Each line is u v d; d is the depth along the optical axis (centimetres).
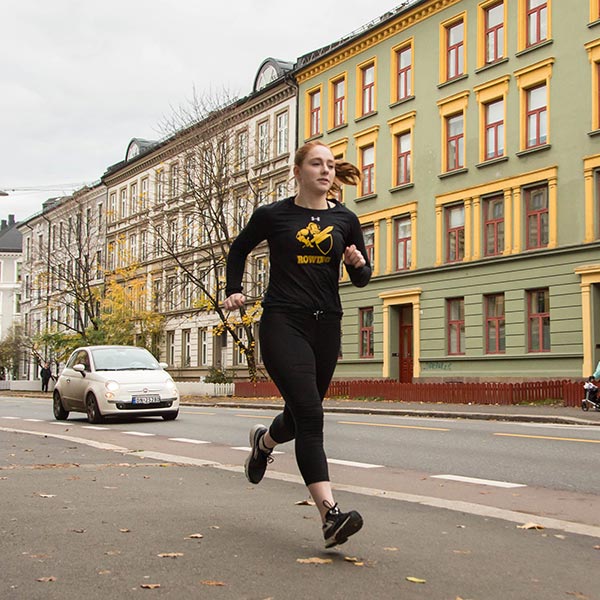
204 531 555
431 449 1183
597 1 2736
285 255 504
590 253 2683
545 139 2908
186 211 4112
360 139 3791
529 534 561
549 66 2869
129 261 5191
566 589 423
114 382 1781
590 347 2661
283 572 445
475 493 787
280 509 647
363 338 3744
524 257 2902
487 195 3092
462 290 3172
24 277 8181
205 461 997
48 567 457
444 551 505
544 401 2377
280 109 4369
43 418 2034
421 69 3444
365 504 682
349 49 3850
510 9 3039
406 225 3522
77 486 771
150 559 474
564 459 1044
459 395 2531
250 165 4531
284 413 541
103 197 6456
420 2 3419
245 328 3759
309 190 511
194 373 5050
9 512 625
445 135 3325
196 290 4978
